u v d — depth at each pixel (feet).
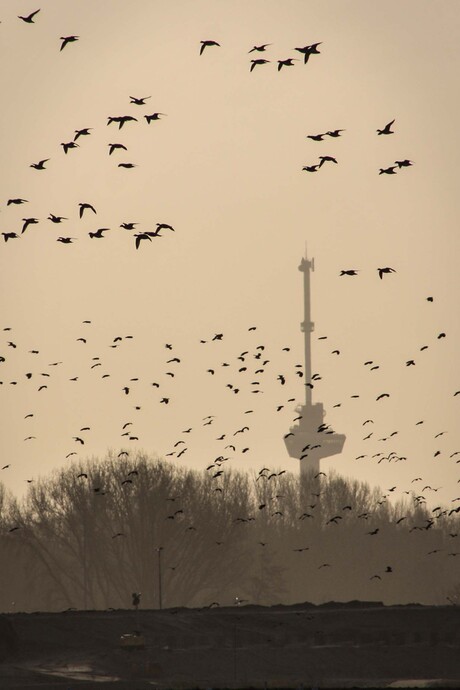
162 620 398.62
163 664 352.90
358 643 388.78
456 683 330.54
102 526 553.23
